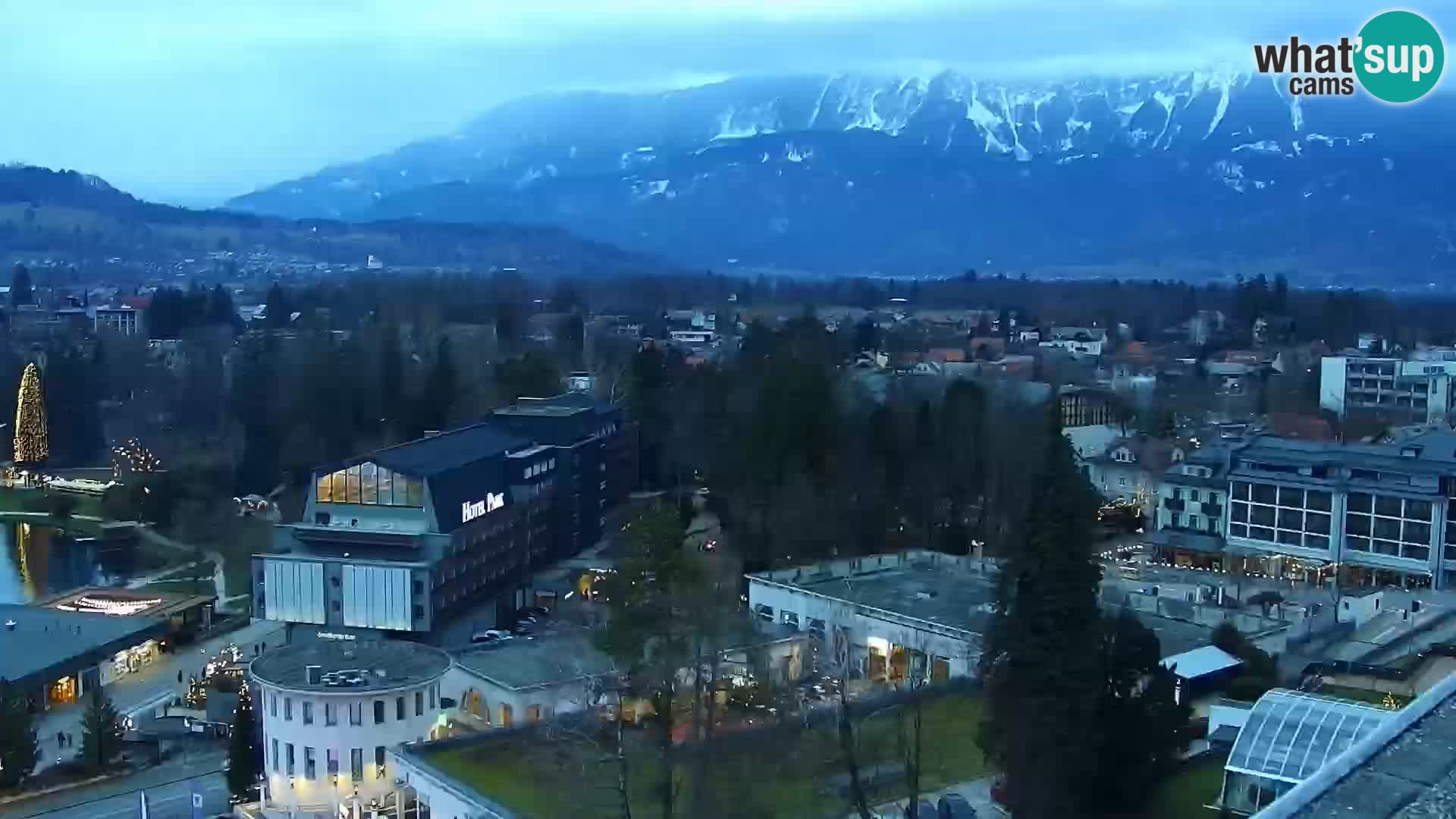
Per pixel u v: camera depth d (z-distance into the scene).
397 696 82.12
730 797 66.00
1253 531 132.88
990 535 131.25
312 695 80.31
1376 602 101.00
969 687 84.88
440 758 73.88
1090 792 63.09
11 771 94.69
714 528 155.00
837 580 109.06
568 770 70.44
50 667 114.75
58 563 177.00
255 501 190.75
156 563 173.50
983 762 72.81
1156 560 138.12
